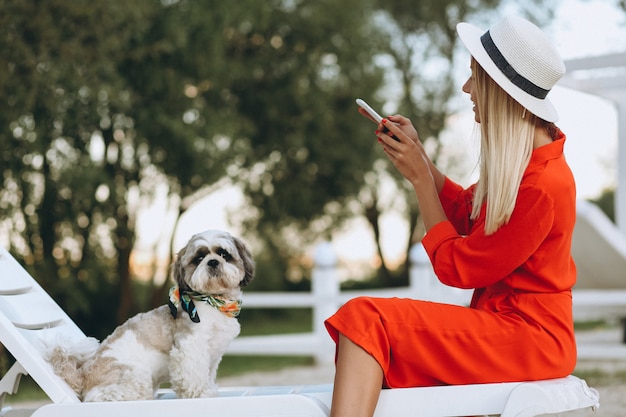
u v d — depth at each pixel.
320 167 14.16
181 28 10.73
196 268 3.15
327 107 13.50
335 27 13.45
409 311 2.81
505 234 2.78
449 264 2.87
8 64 8.55
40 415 2.85
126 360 3.04
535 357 2.78
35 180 10.04
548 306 2.83
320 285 8.84
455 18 17.23
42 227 10.32
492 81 2.93
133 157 11.61
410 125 3.41
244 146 12.70
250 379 8.30
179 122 10.93
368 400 2.71
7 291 3.50
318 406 2.79
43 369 2.92
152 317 3.17
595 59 7.33
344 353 2.77
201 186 11.99
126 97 10.34
